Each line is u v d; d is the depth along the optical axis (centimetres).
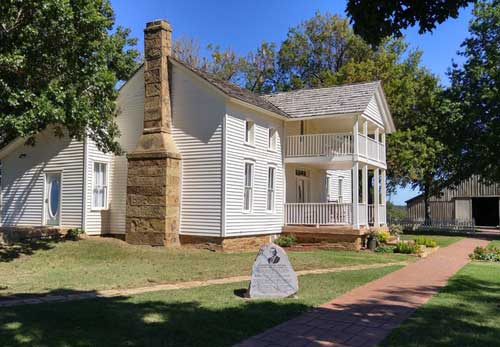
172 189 1912
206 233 1905
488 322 781
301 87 4228
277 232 2286
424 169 3497
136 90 2088
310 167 2639
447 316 817
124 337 660
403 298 980
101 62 1616
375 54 4081
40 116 1375
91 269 1366
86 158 2044
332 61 4353
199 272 1329
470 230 4041
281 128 2367
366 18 713
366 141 2333
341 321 777
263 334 695
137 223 1922
